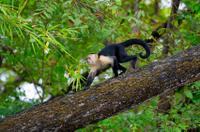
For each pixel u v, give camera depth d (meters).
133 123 9.80
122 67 10.10
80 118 7.95
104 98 7.97
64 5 10.14
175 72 8.03
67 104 7.95
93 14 10.39
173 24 13.15
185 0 13.16
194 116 10.46
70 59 9.52
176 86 8.14
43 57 11.03
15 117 7.94
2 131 7.77
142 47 11.18
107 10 10.52
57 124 7.87
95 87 8.12
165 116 10.11
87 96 8.01
